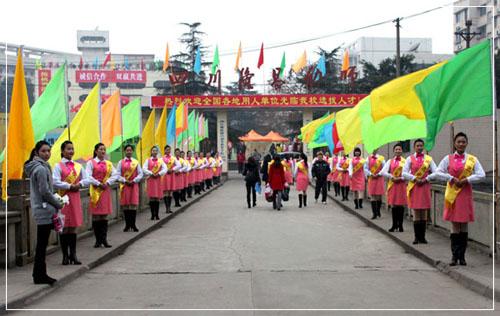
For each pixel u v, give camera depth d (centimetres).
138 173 1306
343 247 1121
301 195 1998
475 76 915
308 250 1085
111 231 1302
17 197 882
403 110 1198
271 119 7356
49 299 714
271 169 1903
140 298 716
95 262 938
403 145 1959
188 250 1102
